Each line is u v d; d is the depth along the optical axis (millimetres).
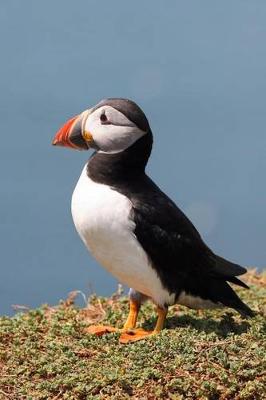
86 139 12039
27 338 11773
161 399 10266
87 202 11648
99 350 11359
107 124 11805
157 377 10531
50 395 10430
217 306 12469
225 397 10328
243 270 12336
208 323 12430
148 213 11555
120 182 11734
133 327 12398
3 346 11547
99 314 13531
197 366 10719
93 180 11781
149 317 13008
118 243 11586
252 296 14352
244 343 11266
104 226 11539
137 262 11664
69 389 10477
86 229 11727
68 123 12203
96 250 11891
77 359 11070
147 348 11125
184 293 12086
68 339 11820
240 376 10531
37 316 12914
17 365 11016
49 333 11930
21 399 10398
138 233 11539
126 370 10672
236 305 12289
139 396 10336
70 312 13211
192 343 11164
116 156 11789
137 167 11914
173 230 11719
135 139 11797
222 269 12164
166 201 11922
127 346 11289
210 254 12227
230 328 12211
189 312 13328
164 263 11727
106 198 11562
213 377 10570
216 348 11008
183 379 10469
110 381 10492
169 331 11672
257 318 12695
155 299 12000
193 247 11883
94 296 14258
